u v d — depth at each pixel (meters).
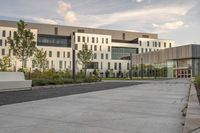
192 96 12.73
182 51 60.62
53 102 11.34
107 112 8.59
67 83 27.06
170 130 6.05
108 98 13.13
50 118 7.49
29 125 6.54
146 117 7.70
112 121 7.08
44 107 9.75
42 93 16.19
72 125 6.56
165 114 8.23
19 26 28.31
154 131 5.95
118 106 10.06
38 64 63.09
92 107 9.77
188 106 9.06
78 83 28.88
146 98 13.15
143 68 78.38
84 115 8.01
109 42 98.25
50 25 96.06
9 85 17.70
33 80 22.86
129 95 14.84
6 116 7.81
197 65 58.44
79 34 93.56
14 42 28.59
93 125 6.56
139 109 9.28
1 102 11.33
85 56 67.06
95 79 36.28
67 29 98.69
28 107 9.74
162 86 25.17
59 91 17.98
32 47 29.19
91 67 93.69
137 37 110.19
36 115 8.00
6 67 39.75
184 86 25.05
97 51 96.12
